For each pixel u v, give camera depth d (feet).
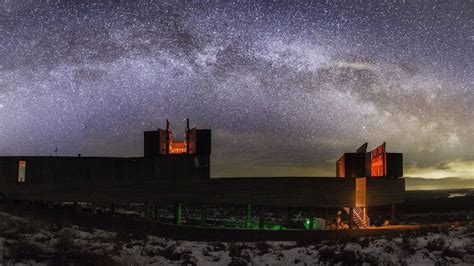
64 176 109.70
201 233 94.89
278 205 108.27
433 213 149.28
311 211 109.29
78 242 58.03
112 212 112.37
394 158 115.14
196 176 111.24
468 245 53.36
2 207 96.22
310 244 69.67
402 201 114.83
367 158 114.11
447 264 46.42
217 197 110.22
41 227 65.31
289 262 53.47
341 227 108.99
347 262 49.93
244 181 109.70
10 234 55.62
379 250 53.98
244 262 53.57
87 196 109.70
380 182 109.60
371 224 111.75
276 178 109.19
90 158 111.14
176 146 117.39
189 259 54.44
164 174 111.65
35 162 108.68
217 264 53.98
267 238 94.32
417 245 54.34
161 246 65.98
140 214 124.36
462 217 130.11
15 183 107.34
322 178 107.96
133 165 112.06
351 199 106.73
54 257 47.44
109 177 111.14
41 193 108.17
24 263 44.68
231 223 116.26
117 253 54.70
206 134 112.57
